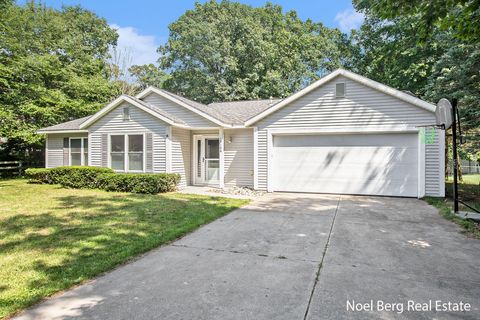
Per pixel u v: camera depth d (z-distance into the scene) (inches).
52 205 310.3
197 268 148.3
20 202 327.9
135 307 110.0
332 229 224.8
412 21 570.3
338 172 409.1
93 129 491.5
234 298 116.7
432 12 199.6
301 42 1090.1
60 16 971.9
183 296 118.4
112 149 479.2
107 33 1156.5
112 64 1207.6
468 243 189.5
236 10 1159.6
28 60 665.0
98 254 165.3
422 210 297.0
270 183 435.2
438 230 221.3
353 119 395.5
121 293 121.3
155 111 443.2
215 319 101.8
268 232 216.5
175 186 444.8
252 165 476.1
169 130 443.8
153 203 322.7
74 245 180.7
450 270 145.6
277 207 315.0
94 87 827.4
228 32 1052.5
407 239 198.7
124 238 195.2
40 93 676.7
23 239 192.9
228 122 447.8
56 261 154.7
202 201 341.1
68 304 112.5
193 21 1096.8
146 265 152.6
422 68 617.3
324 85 408.2
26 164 707.4
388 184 386.3
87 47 951.0
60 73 758.5
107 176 426.9
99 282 132.1
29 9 822.5
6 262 152.9
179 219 249.3
